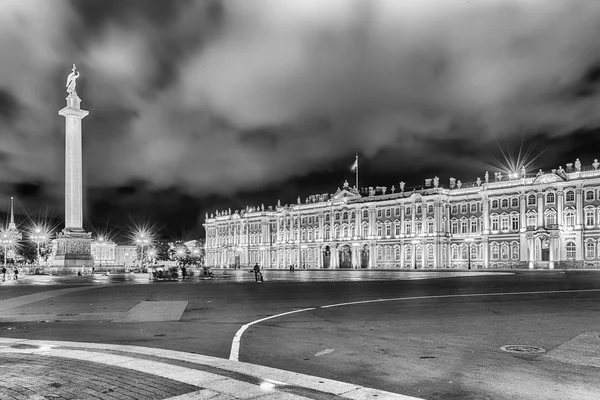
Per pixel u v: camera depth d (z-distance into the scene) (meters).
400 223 131.75
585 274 65.38
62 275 70.19
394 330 16.88
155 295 32.47
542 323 18.11
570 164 106.31
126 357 12.13
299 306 24.94
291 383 9.72
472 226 118.88
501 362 11.95
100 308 24.62
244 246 179.88
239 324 18.78
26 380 9.87
